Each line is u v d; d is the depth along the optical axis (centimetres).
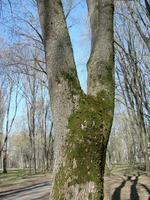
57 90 506
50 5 536
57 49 520
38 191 2734
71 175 467
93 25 565
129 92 3825
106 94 513
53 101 509
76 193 462
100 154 479
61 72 510
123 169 5534
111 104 509
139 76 3619
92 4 582
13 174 5928
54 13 532
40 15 543
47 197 2211
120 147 10731
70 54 525
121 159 11081
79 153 471
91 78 527
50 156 7019
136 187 2284
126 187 2312
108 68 531
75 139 475
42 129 6969
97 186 467
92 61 537
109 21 550
